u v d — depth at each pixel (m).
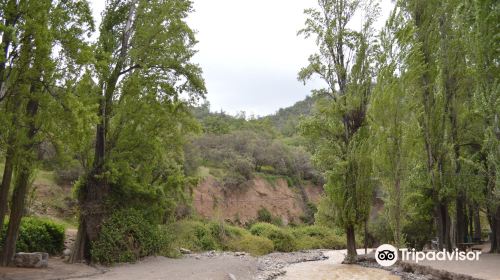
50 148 13.88
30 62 10.85
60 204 29.81
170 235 20.66
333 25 24.22
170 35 18.33
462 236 24.17
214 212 41.50
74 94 12.30
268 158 57.84
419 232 30.05
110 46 17.38
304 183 58.78
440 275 14.08
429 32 22.47
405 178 20.03
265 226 33.75
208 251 25.72
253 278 15.42
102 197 17.19
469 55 16.64
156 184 20.64
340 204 23.14
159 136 18.97
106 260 16.23
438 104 21.66
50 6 11.64
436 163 21.42
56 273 12.88
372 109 20.83
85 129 12.00
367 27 23.97
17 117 11.24
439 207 21.14
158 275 13.48
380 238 33.12
